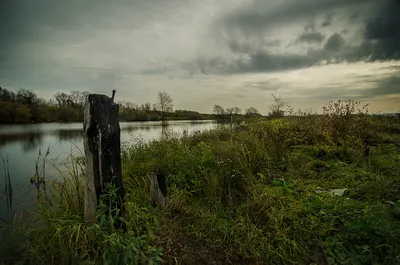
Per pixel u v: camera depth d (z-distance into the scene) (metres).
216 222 2.79
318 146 5.71
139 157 5.16
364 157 4.90
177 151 5.08
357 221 2.36
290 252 2.27
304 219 2.64
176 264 2.16
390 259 1.93
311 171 4.38
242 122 11.20
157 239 2.54
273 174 4.21
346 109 5.73
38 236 2.38
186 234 2.66
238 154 4.33
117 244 2.00
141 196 3.41
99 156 2.31
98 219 2.28
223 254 2.35
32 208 3.73
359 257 2.03
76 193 2.94
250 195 3.41
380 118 8.99
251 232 2.50
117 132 2.45
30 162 7.75
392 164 4.54
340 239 2.31
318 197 3.06
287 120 7.64
